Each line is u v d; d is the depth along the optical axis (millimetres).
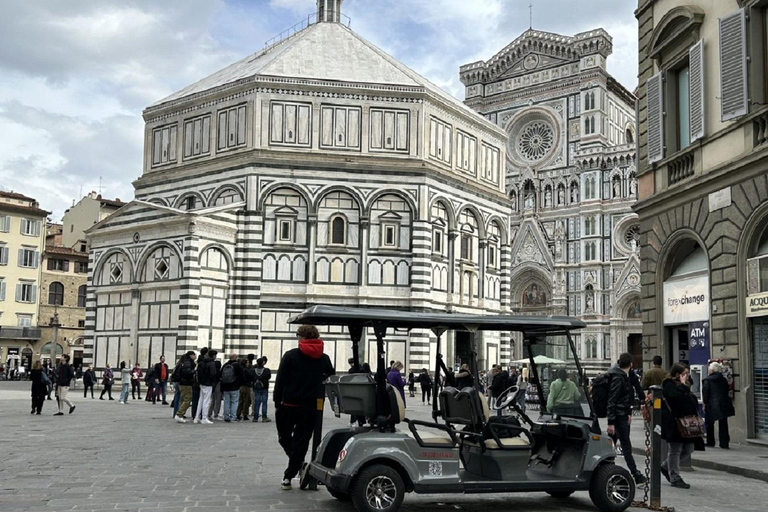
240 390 30766
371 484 12266
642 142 28547
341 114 52875
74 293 88250
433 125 55031
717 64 23641
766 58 21906
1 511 11977
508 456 13312
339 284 51469
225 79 56219
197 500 13094
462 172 57938
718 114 23578
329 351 49719
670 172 26516
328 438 13672
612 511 13297
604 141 93438
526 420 14359
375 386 13266
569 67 95750
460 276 56188
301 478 14648
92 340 52531
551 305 92438
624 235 89625
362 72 55219
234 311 49875
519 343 81188
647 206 27578
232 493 13930
